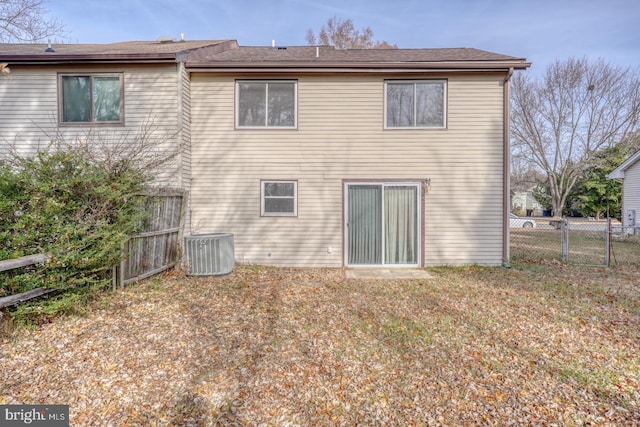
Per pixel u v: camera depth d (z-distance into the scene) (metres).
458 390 3.13
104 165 5.70
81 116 8.18
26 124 8.11
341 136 8.74
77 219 4.75
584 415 2.79
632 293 6.10
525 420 2.73
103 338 4.04
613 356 3.73
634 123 25.78
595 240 14.08
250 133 8.78
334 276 7.70
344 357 3.72
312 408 2.90
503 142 8.55
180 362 3.59
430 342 4.08
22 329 4.07
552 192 29.00
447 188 8.67
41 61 7.87
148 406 2.91
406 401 2.98
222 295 5.93
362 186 8.78
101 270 5.16
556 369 3.47
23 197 4.26
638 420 2.73
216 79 8.75
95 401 2.95
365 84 8.71
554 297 5.87
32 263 4.09
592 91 26.72
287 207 8.83
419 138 8.67
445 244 8.70
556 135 28.23
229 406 2.92
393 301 5.70
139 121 8.14
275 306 5.38
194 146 8.77
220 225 8.83
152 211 6.59
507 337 4.21
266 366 3.53
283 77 8.72
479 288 6.53
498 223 8.63
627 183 16.09
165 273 7.34
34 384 3.13
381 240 8.77
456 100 8.60
